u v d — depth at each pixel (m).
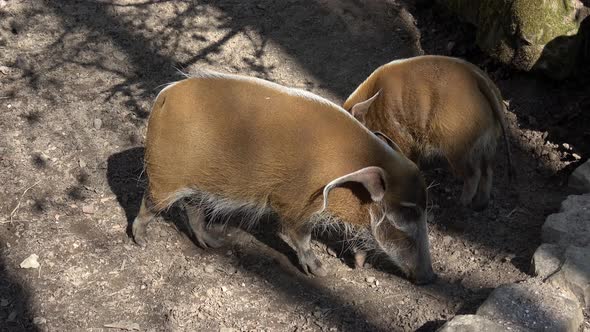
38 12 7.51
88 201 5.96
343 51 7.53
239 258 5.60
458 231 5.84
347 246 5.71
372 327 5.03
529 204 6.05
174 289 5.29
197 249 5.66
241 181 5.09
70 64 7.12
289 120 4.92
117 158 6.34
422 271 5.24
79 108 6.71
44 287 5.24
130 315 5.07
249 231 5.85
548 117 6.78
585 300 4.98
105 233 5.70
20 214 5.80
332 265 5.58
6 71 6.96
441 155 6.01
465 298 5.22
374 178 4.73
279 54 7.45
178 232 5.80
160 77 7.11
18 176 6.09
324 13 7.84
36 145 6.35
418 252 5.18
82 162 6.25
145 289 5.27
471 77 5.74
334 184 4.60
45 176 6.11
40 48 7.23
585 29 6.84
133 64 7.21
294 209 5.07
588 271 5.01
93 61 7.18
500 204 6.07
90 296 5.20
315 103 4.95
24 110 6.64
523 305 4.83
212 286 5.33
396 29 7.79
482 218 5.94
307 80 7.22
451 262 5.57
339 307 5.18
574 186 6.11
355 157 4.88
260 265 5.53
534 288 4.96
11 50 7.17
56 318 5.03
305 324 5.05
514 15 6.76
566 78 6.90
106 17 7.57
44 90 6.84
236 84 5.04
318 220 5.18
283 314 5.13
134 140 6.52
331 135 4.89
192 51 7.41
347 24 7.77
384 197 4.94
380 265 5.60
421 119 5.86
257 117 4.95
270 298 5.26
